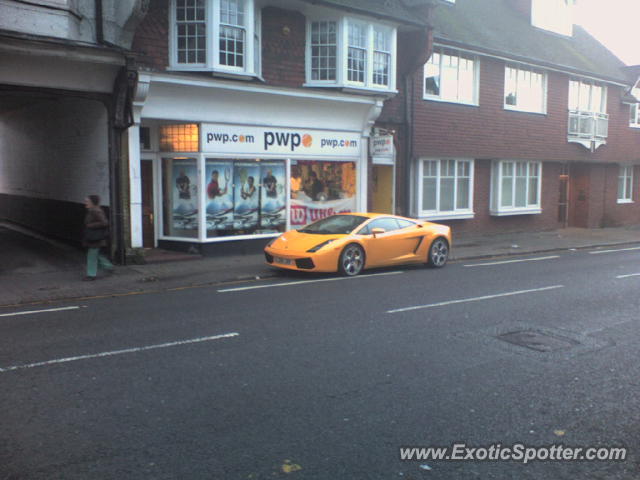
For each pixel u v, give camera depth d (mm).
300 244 11562
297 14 14891
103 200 12852
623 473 3734
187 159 13773
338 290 9969
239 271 11992
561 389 5172
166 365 5656
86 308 8406
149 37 12367
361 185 16672
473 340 6730
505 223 22062
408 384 5234
